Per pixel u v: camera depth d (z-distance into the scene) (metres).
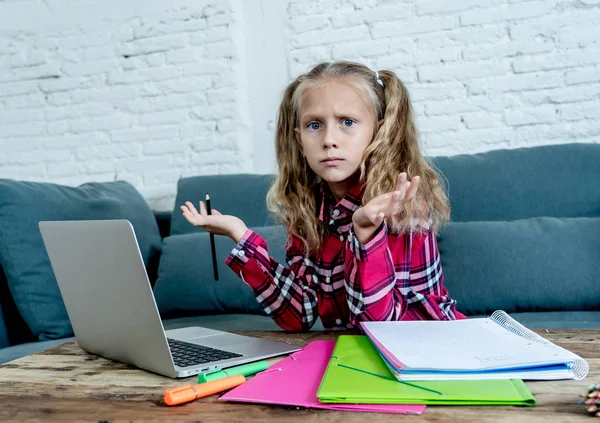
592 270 1.63
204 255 1.90
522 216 1.84
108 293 0.82
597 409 0.56
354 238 0.98
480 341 0.77
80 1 2.53
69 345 1.03
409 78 2.24
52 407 0.68
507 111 2.16
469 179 1.90
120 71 2.51
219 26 2.39
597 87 2.09
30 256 1.69
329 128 1.11
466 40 2.19
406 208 1.12
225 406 0.65
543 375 0.67
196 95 2.44
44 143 2.59
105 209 1.96
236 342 0.94
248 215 2.06
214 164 2.43
